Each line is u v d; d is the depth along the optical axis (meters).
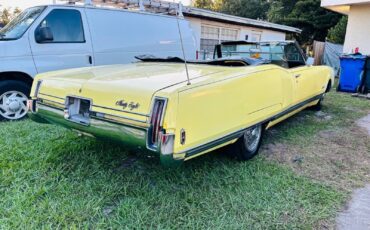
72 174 2.78
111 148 3.38
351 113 5.78
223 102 2.46
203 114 2.27
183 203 2.40
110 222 2.13
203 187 2.66
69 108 2.67
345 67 8.28
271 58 4.42
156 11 7.61
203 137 2.28
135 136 2.15
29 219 2.10
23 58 4.48
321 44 13.72
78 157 3.13
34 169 2.84
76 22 4.95
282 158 3.42
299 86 4.04
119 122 2.23
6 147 3.31
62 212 2.21
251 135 3.24
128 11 5.61
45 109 2.89
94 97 2.44
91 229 2.06
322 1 10.67
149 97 2.12
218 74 2.65
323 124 4.92
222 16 11.84
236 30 13.41
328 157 3.52
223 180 2.80
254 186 2.71
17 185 2.53
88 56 5.08
